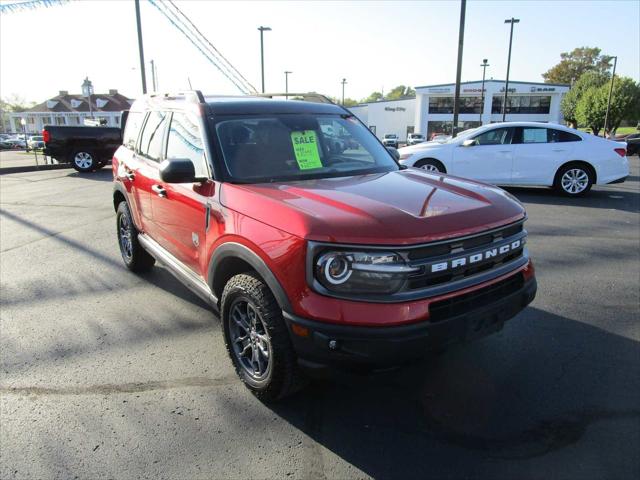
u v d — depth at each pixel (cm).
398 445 266
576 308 440
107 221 820
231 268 318
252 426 283
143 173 450
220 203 311
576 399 305
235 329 316
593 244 648
